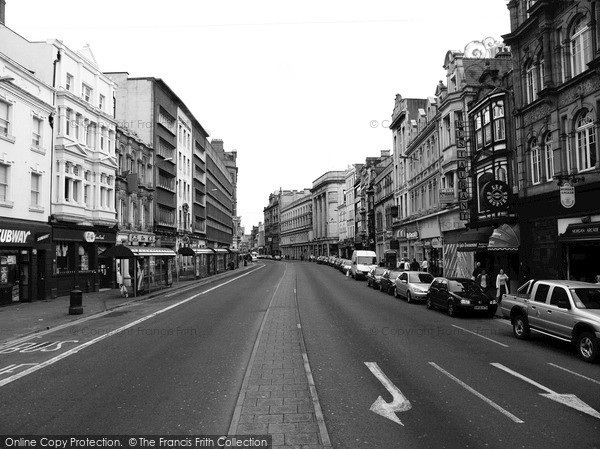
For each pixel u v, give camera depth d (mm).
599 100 16500
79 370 8883
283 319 15367
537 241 20266
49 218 24516
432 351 10438
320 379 8062
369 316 16438
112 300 23328
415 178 40438
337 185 101875
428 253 36062
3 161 20906
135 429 5711
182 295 26250
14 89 21578
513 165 22766
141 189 37938
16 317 17078
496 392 7293
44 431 5688
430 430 5688
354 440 5375
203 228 65188
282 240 150000
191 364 9156
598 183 16219
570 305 10188
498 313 16875
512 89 22938
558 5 18766
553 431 5645
